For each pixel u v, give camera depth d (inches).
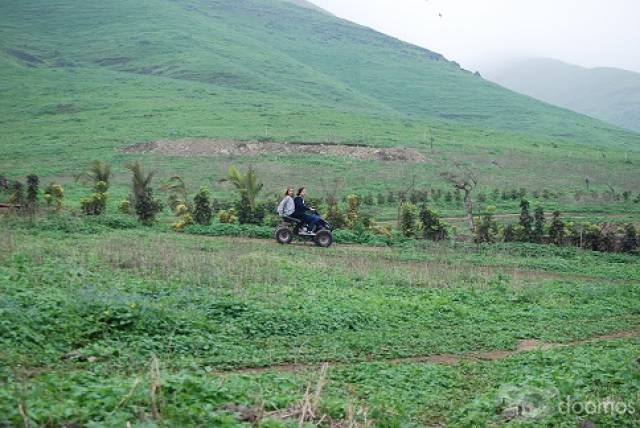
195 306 570.6
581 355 528.1
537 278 955.3
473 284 844.6
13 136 2893.7
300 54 7421.3
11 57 5049.2
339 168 2425.0
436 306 706.2
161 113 3486.7
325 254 997.8
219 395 333.7
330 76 6614.2
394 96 6432.1
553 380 421.7
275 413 325.7
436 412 387.2
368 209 1758.1
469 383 457.1
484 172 2559.1
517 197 2063.2
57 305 504.7
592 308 781.3
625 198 2139.5
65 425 271.4
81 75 4653.1
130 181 2055.9
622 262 1218.0
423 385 438.6
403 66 7716.5
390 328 609.3
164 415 290.5
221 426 289.3
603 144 5196.9
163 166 2340.1
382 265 919.7
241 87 4899.1
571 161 2935.5
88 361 417.1
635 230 1362.0
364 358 510.9
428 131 3595.0
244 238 1111.0
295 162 2488.9
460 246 1198.3
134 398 305.0
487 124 5684.1
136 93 4094.5
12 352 402.0
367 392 407.2
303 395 349.4
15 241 808.3
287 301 636.1
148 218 1182.9
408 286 811.4
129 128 3078.2
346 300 683.4
